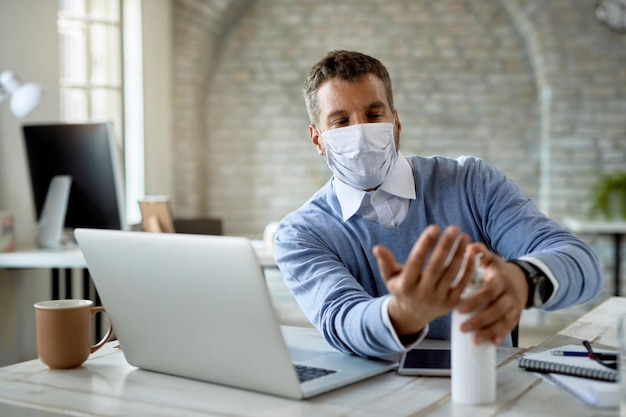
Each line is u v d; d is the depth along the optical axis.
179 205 5.18
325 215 1.52
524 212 1.46
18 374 1.20
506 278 1.00
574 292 1.17
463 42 5.29
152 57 4.79
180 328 1.12
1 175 3.48
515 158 5.30
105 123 2.91
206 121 5.52
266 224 5.52
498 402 1.00
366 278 1.49
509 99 5.27
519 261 1.11
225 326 1.06
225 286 1.03
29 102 2.93
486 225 1.52
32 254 2.91
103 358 1.31
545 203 5.10
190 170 5.18
